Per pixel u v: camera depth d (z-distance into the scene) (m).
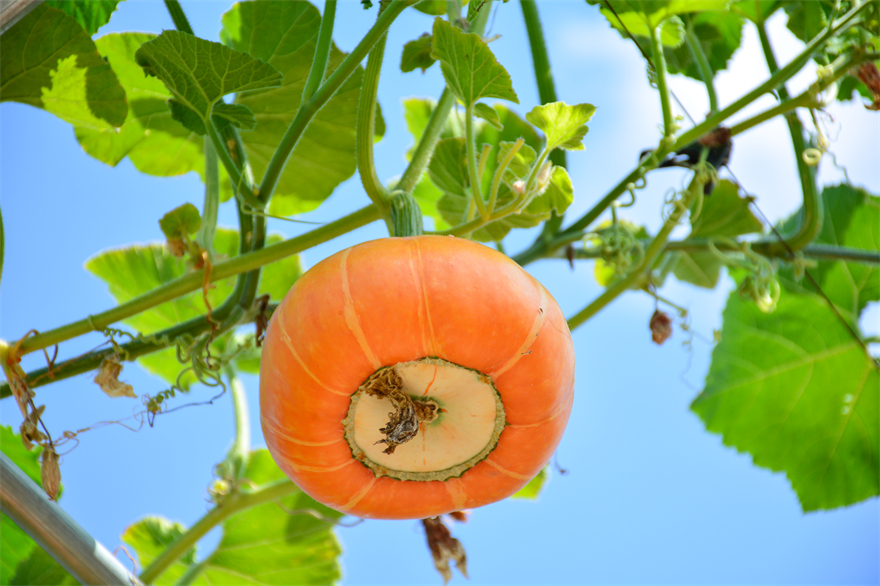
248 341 0.96
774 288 1.05
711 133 0.99
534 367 0.78
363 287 0.76
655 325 1.05
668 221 1.00
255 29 1.08
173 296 0.87
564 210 0.95
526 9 1.07
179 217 0.87
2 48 0.89
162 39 0.83
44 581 1.09
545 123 0.81
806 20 1.06
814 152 0.98
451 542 0.96
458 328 0.76
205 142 0.94
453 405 0.82
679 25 1.02
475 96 0.82
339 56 1.08
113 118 0.96
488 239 1.04
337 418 0.79
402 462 0.84
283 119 1.10
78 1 1.01
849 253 1.09
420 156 0.93
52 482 0.84
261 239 0.90
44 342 0.86
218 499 1.07
